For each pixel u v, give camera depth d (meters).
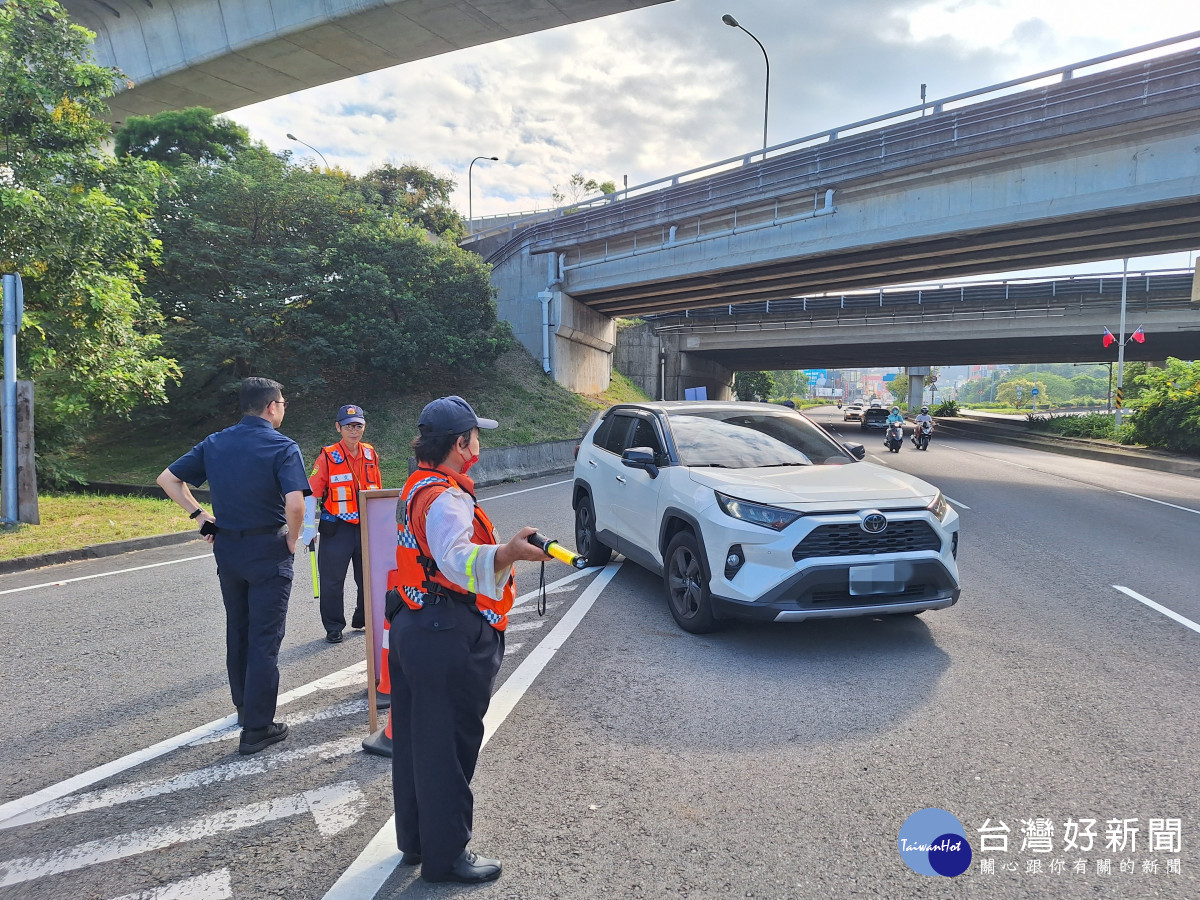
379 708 4.04
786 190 21.31
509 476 18.02
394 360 22.98
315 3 29.34
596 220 28.27
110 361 13.33
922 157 18.23
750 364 59.28
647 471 5.90
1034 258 21.95
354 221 24.47
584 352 35.09
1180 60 14.53
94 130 13.50
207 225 20.03
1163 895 2.40
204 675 4.63
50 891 2.47
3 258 11.73
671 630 5.26
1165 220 16.73
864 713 3.82
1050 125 16.16
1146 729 3.63
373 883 2.48
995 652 4.79
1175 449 22.62
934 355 49.06
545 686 4.21
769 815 2.86
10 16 12.52
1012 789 3.06
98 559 8.82
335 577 5.21
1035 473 18.67
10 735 3.74
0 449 10.27
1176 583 6.86
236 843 2.75
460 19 29.41
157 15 33.03
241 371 22.19
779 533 4.44
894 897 2.38
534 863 2.57
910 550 4.56
